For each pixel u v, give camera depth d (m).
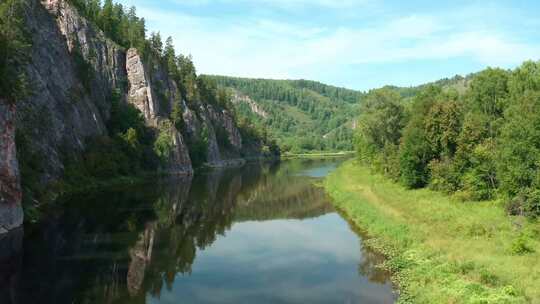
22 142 58.22
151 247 39.94
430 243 35.41
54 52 83.50
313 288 29.61
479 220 40.78
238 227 50.50
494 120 58.72
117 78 111.56
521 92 59.25
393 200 56.59
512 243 31.92
